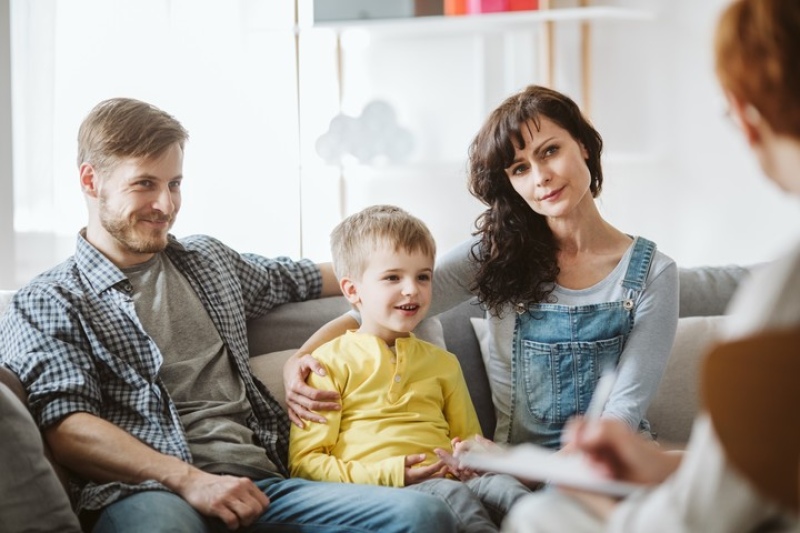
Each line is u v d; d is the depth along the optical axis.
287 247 3.08
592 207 2.00
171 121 1.94
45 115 2.68
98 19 2.79
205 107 2.94
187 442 1.82
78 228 2.78
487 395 2.13
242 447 1.86
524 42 3.79
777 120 0.98
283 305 2.17
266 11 3.06
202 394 1.91
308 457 1.87
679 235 3.82
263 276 2.13
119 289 1.89
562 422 1.97
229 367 1.98
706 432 0.97
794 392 0.91
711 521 0.96
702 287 2.37
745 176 3.74
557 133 1.92
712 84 3.75
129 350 1.85
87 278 1.90
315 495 1.72
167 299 1.95
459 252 2.10
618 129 3.84
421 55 3.84
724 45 1.01
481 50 3.80
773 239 3.71
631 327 1.96
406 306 1.96
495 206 2.02
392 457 1.83
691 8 3.74
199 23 2.92
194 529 1.60
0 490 1.50
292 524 1.71
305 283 2.19
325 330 2.04
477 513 1.70
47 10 2.66
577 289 2.00
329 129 3.45
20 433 1.52
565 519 1.12
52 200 2.70
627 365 1.92
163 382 1.88
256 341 2.11
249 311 2.11
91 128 1.91
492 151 1.96
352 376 1.93
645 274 1.97
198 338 1.95
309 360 1.94
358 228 2.00
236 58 2.97
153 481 1.67
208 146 2.96
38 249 2.69
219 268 2.04
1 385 1.55
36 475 1.53
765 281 0.97
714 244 3.79
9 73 2.61
